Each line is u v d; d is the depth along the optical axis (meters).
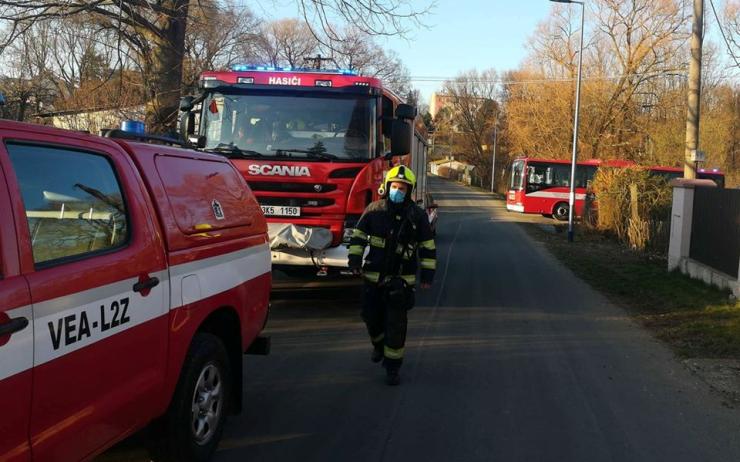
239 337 4.30
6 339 2.30
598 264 14.22
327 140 8.04
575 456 4.12
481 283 11.41
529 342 7.14
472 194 61.56
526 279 12.00
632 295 10.30
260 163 7.92
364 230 5.54
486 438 4.38
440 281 11.51
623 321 8.39
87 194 2.98
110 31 12.91
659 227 16.19
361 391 5.31
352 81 8.12
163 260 3.37
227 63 17.25
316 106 8.11
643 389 5.54
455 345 6.93
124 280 3.02
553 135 43.09
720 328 7.61
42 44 15.19
